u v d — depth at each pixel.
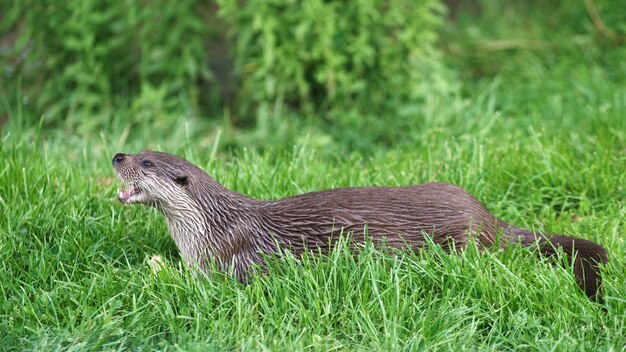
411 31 17.11
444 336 9.19
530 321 9.38
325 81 17.05
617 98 15.99
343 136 16.00
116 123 16.44
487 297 9.67
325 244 10.37
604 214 12.07
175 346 9.04
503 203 12.51
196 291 9.88
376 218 10.41
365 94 17.25
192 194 10.45
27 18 17.00
